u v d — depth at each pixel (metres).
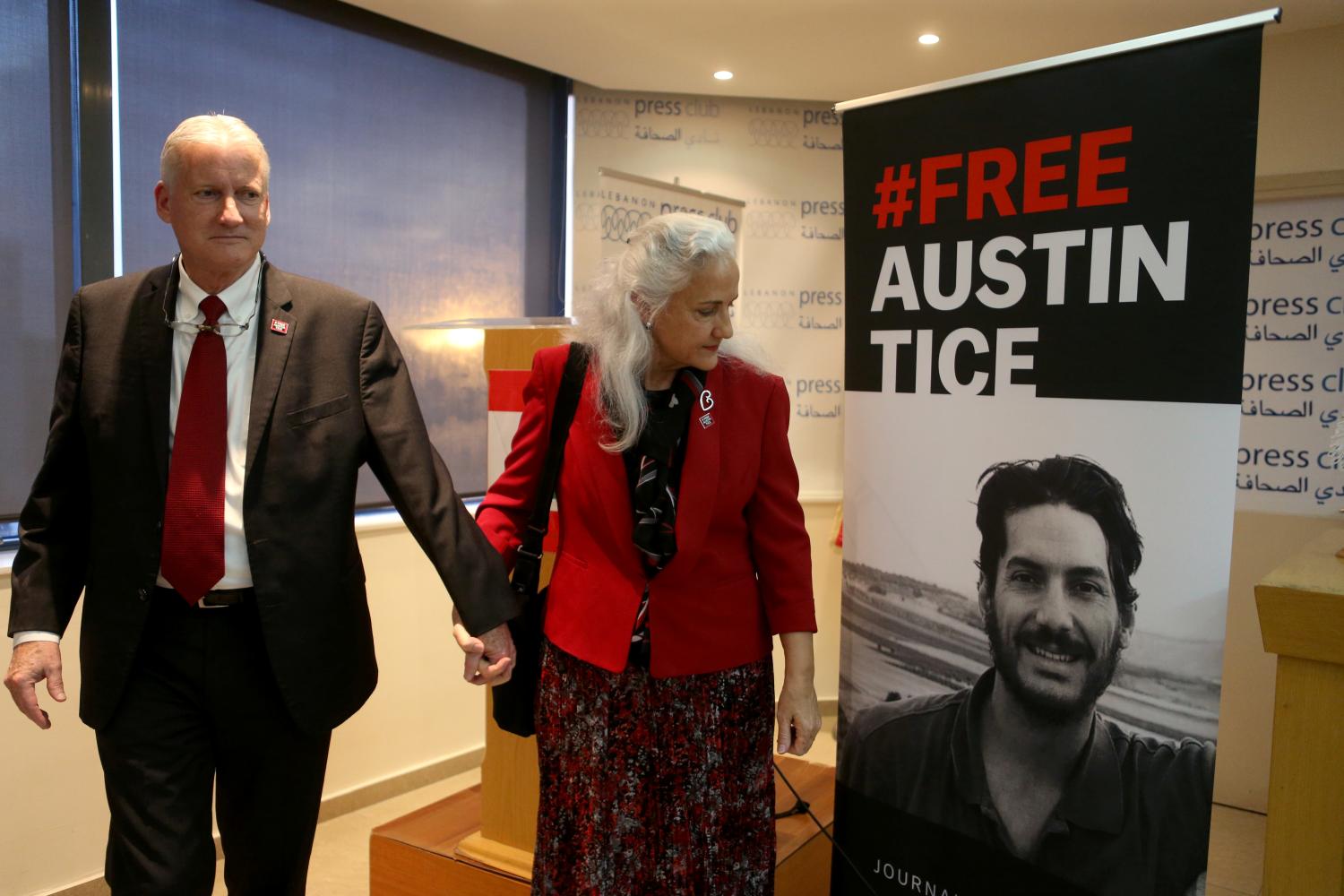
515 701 1.67
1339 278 3.38
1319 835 1.47
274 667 1.56
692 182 4.30
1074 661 1.59
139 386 1.56
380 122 3.55
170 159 1.51
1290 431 3.48
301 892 1.74
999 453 1.66
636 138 4.23
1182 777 1.50
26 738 2.57
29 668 1.53
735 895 1.59
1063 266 1.57
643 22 3.34
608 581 1.54
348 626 1.66
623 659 1.50
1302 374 3.46
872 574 1.84
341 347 1.66
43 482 1.61
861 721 1.88
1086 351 1.55
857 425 1.85
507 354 2.19
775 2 3.14
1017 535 1.64
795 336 4.42
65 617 1.61
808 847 2.29
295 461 1.58
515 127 3.99
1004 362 1.64
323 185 3.41
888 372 1.80
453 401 3.84
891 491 1.80
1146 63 1.47
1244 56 1.39
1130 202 1.50
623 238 3.41
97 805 2.70
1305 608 1.44
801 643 1.61
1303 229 3.45
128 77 2.91
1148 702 1.53
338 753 3.31
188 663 1.56
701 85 4.07
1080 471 1.57
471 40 3.57
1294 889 1.50
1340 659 1.42
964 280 1.68
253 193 1.54
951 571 1.73
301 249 3.37
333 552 1.63
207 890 1.58
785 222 4.39
